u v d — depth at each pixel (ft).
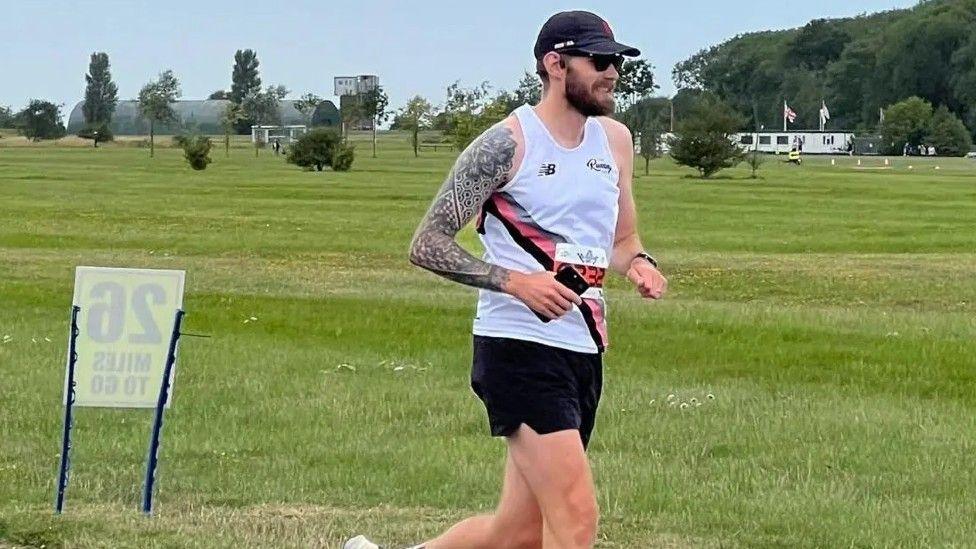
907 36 485.15
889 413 34.06
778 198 164.04
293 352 43.47
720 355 44.06
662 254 87.56
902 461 28.55
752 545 22.21
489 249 16.35
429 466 27.40
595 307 16.28
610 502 24.71
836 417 33.37
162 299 23.02
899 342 47.29
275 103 470.80
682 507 24.47
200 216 118.11
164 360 23.11
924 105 439.63
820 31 536.01
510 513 16.70
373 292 62.54
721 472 27.35
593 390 16.49
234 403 34.35
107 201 138.92
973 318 54.90
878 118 492.54
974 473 27.58
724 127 240.94
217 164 266.98
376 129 383.24
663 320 52.26
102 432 30.25
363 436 30.55
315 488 25.55
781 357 43.70
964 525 23.56
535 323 15.90
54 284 63.72
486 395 16.19
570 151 16.25
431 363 41.88
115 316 22.81
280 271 73.00
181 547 21.39
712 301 61.77
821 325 51.67
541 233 16.08
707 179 226.58
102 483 25.45
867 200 161.99
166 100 378.94
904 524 23.54
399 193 161.17
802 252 91.91
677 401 35.29
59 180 186.29
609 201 16.42
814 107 514.68
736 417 33.30
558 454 15.81
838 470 27.71
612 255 17.42
